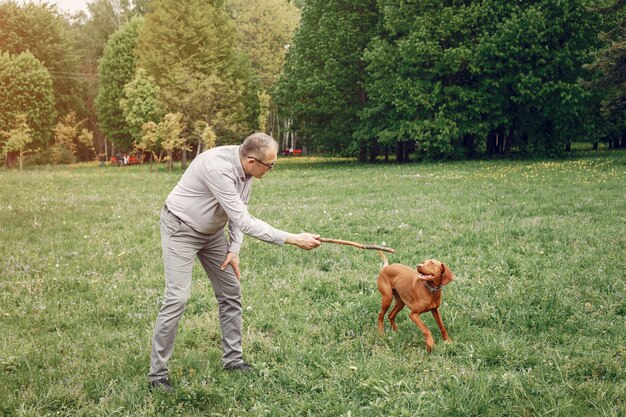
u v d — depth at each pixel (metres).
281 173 29.02
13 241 10.02
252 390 4.08
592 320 5.27
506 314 5.53
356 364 4.43
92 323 5.73
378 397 3.93
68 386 4.18
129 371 4.45
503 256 7.84
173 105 38.62
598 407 3.68
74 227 11.70
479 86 31.94
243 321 5.57
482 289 6.32
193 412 3.85
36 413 3.75
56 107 55.16
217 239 4.44
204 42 43.12
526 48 29.67
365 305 5.93
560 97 30.05
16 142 29.81
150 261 8.34
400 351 4.73
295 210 13.59
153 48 42.59
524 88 30.00
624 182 17.16
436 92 31.02
